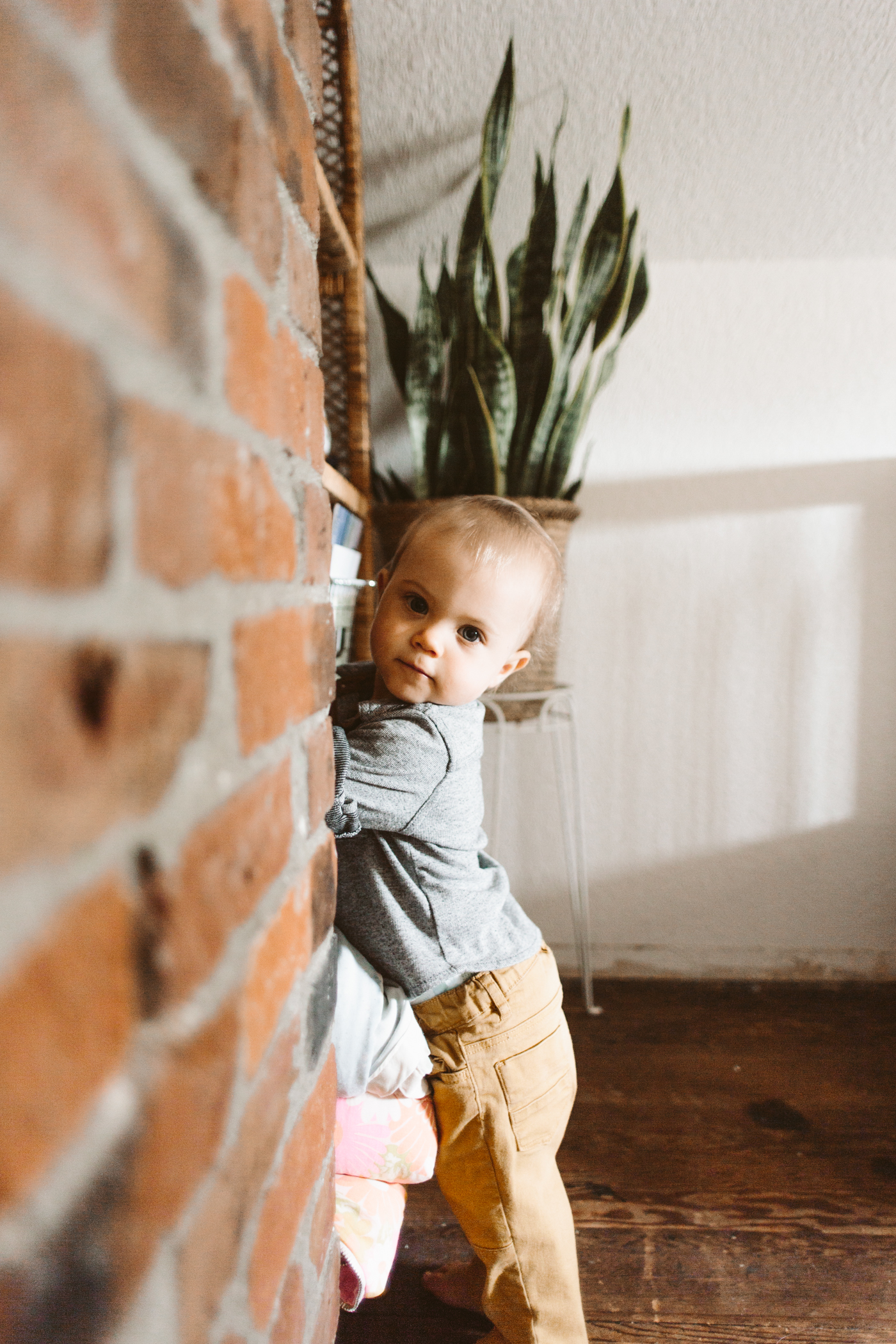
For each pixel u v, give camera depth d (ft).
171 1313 0.90
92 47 0.75
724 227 4.85
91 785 0.74
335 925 2.50
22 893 0.63
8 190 0.62
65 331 0.70
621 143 3.84
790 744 5.33
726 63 3.86
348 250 3.70
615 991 5.33
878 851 5.35
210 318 1.04
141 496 0.84
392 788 2.37
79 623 0.72
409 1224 3.41
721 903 5.44
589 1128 3.94
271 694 1.31
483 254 4.10
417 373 4.28
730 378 5.13
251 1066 1.19
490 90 4.02
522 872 5.46
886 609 5.21
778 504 5.19
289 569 1.44
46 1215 0.67
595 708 5.35
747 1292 3.05
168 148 0.91
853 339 5.08
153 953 0.86
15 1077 0.62
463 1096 2.44
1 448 0.61
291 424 1.46
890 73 3.89
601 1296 3.03
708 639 5.28
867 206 4.65
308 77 1.61
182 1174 0.93
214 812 1.05
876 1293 3.05
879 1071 4.44
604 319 4.23
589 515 5.24
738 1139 3.86
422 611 2.55
